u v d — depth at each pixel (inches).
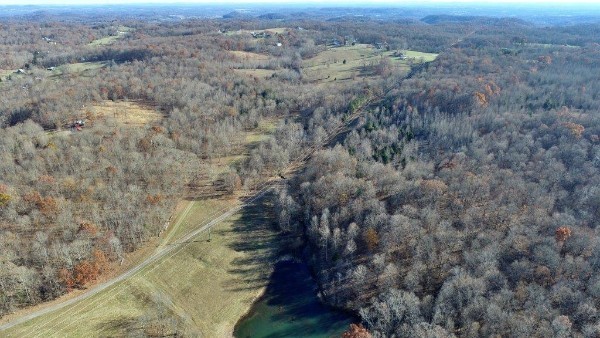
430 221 4704.7
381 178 5664.4
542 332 3297.2
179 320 4178.2
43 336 3814.0
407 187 5339.6
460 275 3900.1
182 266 4891.7
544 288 3772.1
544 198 4936.0
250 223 5772.6
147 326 4037.9
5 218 4960.6
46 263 4429.1
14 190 5364.2
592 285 3649.1
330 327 4220.0
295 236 5570.9
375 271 4498.0
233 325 4288.9
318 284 4808.1
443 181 5452.8
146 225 5265.8
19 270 4153.5
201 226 5625.0
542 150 6122.1
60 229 4923.7
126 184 5910.4
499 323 3422.7
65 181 5625.0
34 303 4160.9
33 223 4963.1
